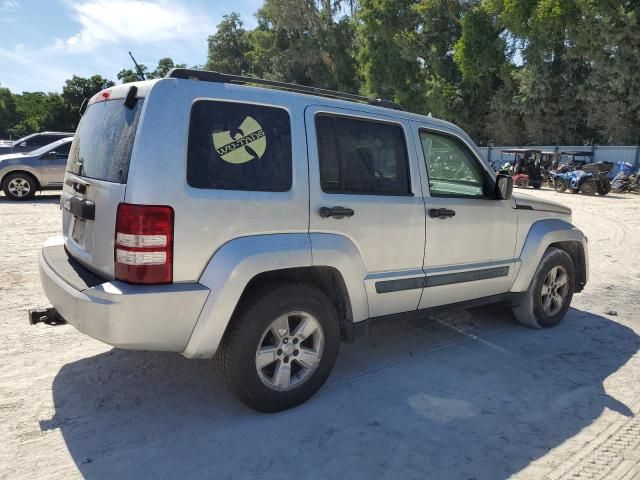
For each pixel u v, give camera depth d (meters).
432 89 38.88
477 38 36.31
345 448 3.14
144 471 2.87
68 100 51.81
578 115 34.22
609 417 3.61
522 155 26.55
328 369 3.68
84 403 3.55
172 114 3.04
